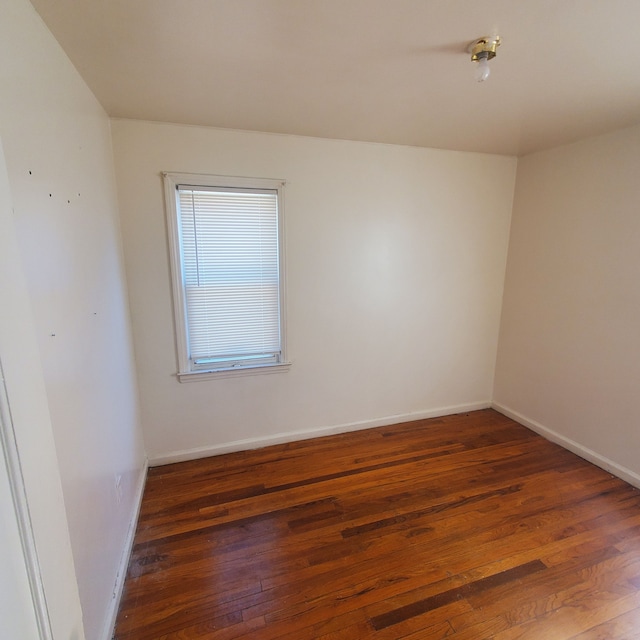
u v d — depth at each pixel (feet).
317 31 4.25
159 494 7.43
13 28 3.09
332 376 9.75
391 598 5.15
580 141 8.52
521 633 4.68
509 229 10.69
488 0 3.71
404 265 9.83
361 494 7.45
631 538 6.29
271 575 5.52
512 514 6.87
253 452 9.11
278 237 8.52
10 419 1.91
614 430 8.15
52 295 3.57
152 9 3.77
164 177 7.46
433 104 6.47
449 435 10.00
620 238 7.82
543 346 9.85
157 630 4.70
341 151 8.66
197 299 8.30
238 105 6.47
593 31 4.27
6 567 1.87
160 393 8.32
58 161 4.02
